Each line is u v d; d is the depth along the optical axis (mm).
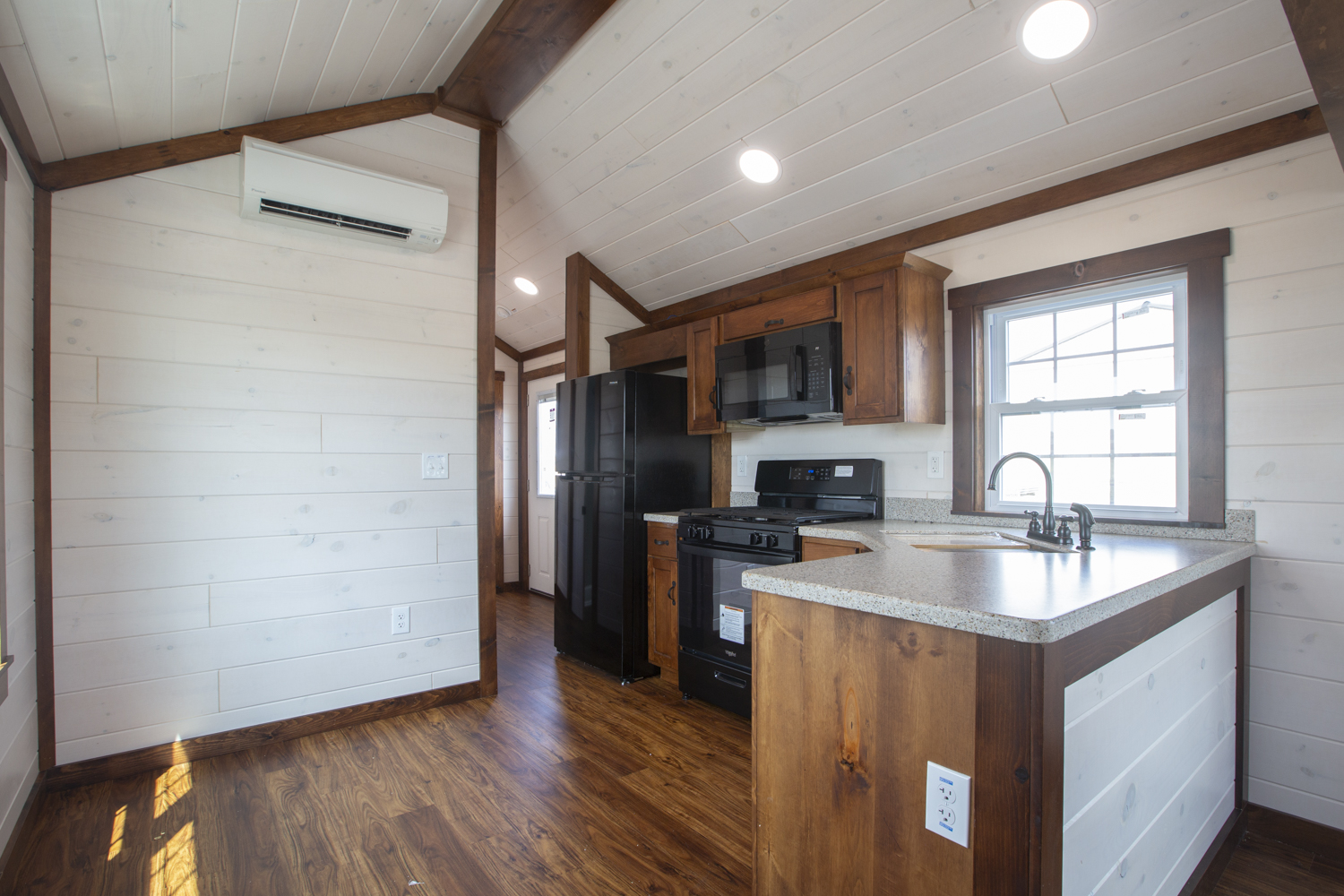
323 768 2262
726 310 3508
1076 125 2057
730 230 3080
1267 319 1878
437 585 2844
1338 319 1767
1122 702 1208
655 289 3799
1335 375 1771
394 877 1667
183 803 2025
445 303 2896
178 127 2266
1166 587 1302
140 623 2256
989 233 2494
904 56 2029
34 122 1887
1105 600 1049
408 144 2797
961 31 1906
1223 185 1953
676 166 2820
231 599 2410
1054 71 1917
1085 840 1066
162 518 2301
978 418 2547
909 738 1061
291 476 2533
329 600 2598
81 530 2166
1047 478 1931
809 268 3084
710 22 2156
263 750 2406
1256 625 1899
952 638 1002
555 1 2148
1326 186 1784
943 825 999
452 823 1915
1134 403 2193
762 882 1320
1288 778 1848
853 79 2158
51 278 2125
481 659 2943
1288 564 1846
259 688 2453
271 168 2330
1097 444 2289
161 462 2303
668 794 2096
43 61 1659
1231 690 1816
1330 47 1143
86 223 2189
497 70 2535
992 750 944
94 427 2191
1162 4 1678
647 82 2467
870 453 2906
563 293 4246
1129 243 2141
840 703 1170
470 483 2939
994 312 2559
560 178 3189
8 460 1833
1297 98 1788
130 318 2260
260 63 2088
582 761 2324
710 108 2473
